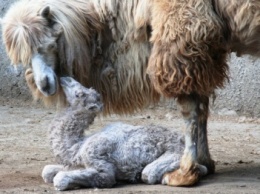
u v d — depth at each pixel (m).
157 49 15.02
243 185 14.86
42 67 14.82
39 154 19.36
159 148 14.88
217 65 15.20
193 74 14.83
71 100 14.86
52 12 15.26
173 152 14.88
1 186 14.94
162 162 14.72
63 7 15.55
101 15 16.06
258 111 27.14
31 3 15.35
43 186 14.82
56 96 15.66
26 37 14.83
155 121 26.23
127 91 16.28
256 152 19.95
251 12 14.62
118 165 14.66
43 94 15.12
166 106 28.28
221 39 15.02
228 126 25.16
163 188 14.41
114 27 16.05
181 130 24.25
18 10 15.20
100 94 15.98
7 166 17.44
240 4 14.66
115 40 16.09
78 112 14.82
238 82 27.36
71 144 14.77
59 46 15.35
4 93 30.98
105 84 16.27
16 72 30.62
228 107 27.61
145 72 16.00
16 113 27.81
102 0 16.06
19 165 17.58
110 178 14.40
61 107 15.78
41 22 15.02
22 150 20.12
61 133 14.84
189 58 14.76
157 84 15.20
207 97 15.59
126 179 14.88
